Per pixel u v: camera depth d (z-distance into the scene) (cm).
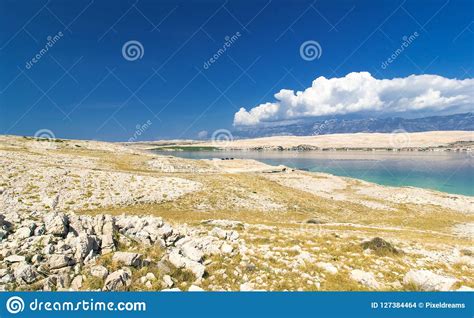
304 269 1575
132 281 1294
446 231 4756
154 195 5288
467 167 16975
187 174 7462
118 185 5409
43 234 1523
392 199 7506
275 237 2338
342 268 1692
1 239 1427
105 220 1798
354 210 6262
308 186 8750
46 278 1219
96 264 1355
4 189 4278
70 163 7438
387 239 2928
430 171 15575
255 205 5588
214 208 5138
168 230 1853
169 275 1376
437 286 1471
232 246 1861
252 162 12875
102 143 15438
